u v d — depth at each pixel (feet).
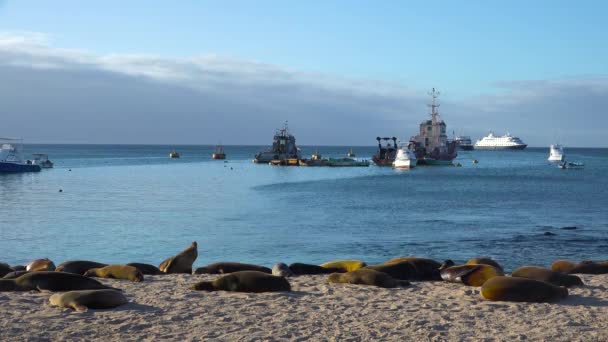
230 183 222.69
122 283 40.57
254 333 27.71
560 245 83.71
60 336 26.61
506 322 30.12
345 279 40.83
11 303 32.71
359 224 105.81
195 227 101.19
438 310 32.73
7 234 92.79
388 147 431.43
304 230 98.02
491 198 161.27
